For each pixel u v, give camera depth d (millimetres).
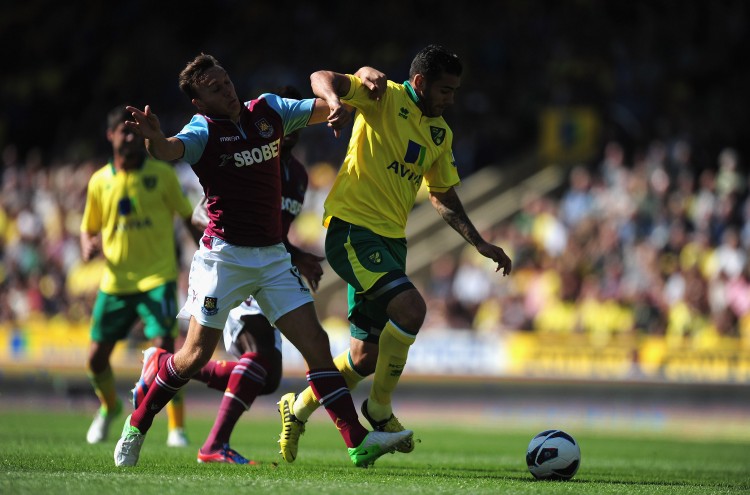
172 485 17562
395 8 85750
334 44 85938
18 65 95875
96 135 88688
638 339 57469
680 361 56312
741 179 66188
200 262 20922
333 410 21438
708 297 58875
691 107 76375
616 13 80750
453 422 56625
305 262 25938
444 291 69062
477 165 79062
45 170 88500
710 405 55375
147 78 90875
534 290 64125
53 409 62406
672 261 62156
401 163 22891
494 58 80750
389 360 22281
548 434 21656
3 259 80188
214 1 92625
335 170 77625
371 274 22250
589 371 58312
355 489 17719
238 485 17797
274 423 49844
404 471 22875
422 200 80250
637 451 35656
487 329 63969
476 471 24109
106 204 30812
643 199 65188
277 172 21141
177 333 31266
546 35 80500
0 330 68375
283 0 90125
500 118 79688
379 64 83375
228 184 20547
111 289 30938
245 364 24672
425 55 22797
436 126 23359
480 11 83625
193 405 64750
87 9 95938
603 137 75375
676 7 80938
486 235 73062
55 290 74125
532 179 76750
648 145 74625
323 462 25266
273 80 85125
